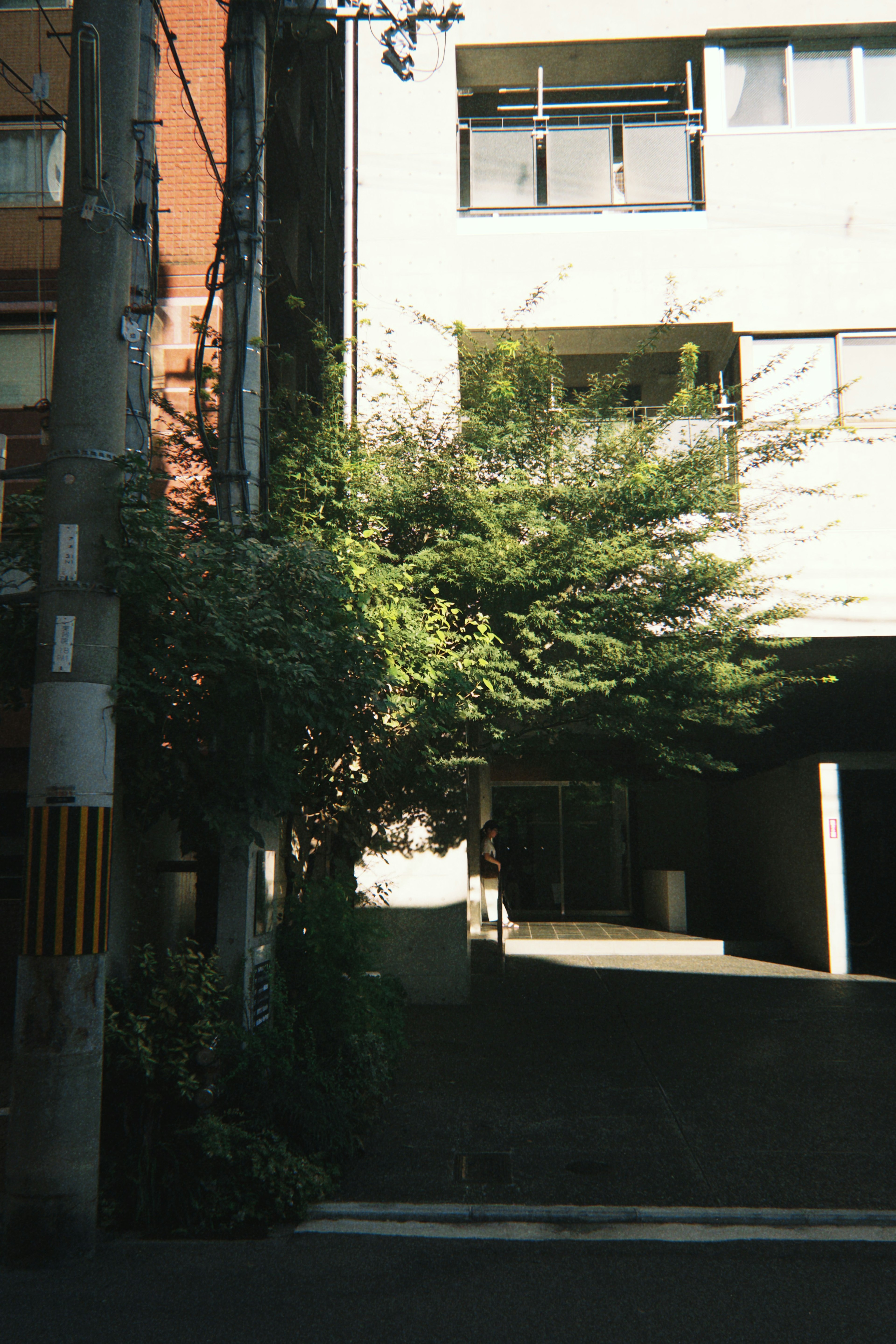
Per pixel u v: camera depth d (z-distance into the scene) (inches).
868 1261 189.5
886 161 519.5
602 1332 160.9
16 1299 171.8
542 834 805.9
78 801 197.2
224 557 242.1
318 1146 229.0
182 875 302.5
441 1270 184.9
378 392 475.2
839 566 481.7
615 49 541.0
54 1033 191.3
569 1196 219.1
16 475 217.2
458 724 401.1
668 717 389.7
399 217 509.0
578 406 409.1
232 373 283.6
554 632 367.2
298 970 280.1
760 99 532.7
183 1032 219.8
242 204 291.1
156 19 340.5
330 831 353.1
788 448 414.0
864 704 698.8
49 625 202.1
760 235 514.6
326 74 733.3
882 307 508.1
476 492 364.8
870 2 526.9
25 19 492.4
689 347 404.2
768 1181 227.8
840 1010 426.6
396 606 335.0
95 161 208.5
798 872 589.6
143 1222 204.1
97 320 209.0
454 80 519.8
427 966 436.8
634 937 635.5
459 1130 264.7
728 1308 169.3
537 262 510.9
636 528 388.5
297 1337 158.7
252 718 254.5
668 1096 295.4
